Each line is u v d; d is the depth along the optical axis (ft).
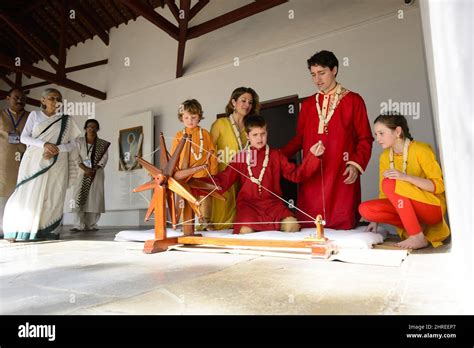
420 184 6.72
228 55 19.88
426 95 13.67
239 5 20.35
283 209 8.84
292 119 20.59
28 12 26.05
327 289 3.79
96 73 26.89
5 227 10.75
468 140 2.00
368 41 15.10
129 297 3.70
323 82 9.41
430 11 2.65
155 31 24.08
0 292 4.09
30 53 31.50
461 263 2.67
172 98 22.17
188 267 5.57
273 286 4.03
